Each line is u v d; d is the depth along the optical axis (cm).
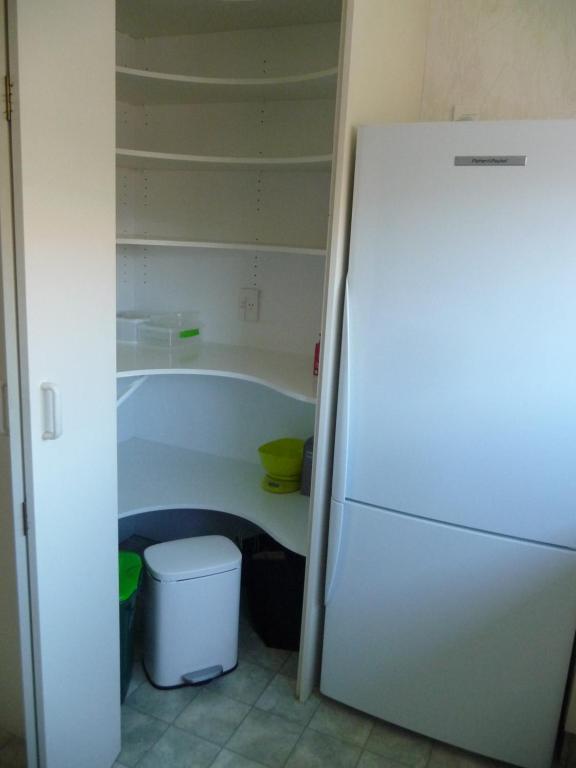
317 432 190
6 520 149
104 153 151
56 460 149
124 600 198
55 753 163
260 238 247
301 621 229
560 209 154
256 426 267
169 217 261
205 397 273
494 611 181
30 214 133
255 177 243
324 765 189
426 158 164
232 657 222
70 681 165
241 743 195
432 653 191
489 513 176
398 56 193
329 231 178
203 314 265
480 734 192
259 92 218
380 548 190
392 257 172
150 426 288
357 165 171
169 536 294
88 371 155
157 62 247
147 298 274
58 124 137
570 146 151
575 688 180
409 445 180
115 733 187
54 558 153
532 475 169
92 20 142
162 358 233
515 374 166
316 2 202
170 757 189
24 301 135
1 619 159
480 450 173
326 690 211
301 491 243
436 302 170
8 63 126
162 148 254
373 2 172
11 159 129
